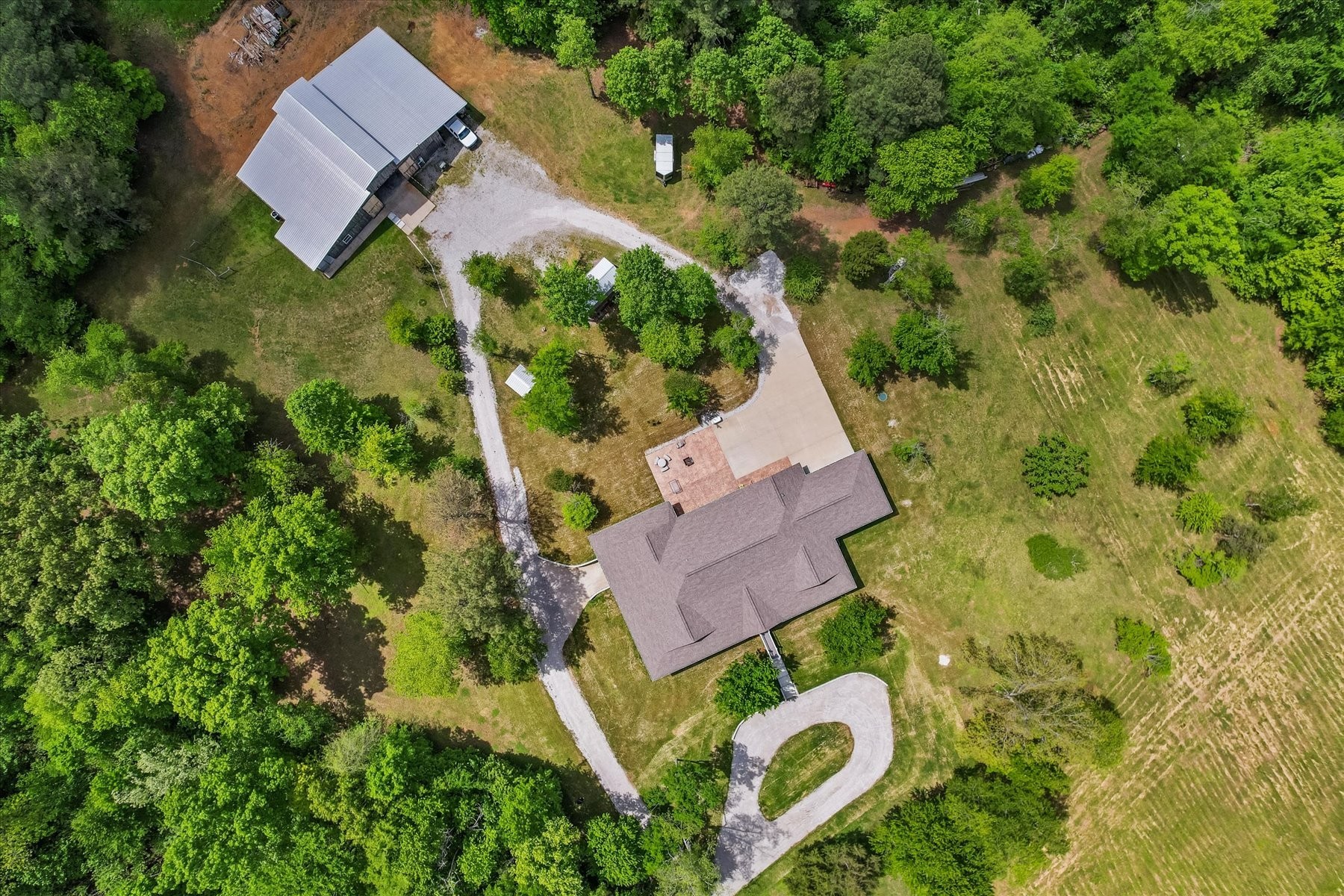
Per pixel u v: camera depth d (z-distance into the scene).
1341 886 51.41
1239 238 50.75
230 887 46.25
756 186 46.28
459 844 48.41
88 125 47.50
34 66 45.84
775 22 47.66
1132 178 51.34
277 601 51.09
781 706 52.19
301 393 46.84
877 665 52.28
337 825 47.44
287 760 48.12
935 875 47.78
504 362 52.72
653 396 52.75
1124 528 52.69
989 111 47.66
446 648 46.53
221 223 52.25
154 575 48.94
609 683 52.19
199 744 47.59
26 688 47.84
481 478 52.22
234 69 52.53
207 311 52.12
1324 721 52.25
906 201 48.44
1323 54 50.06
